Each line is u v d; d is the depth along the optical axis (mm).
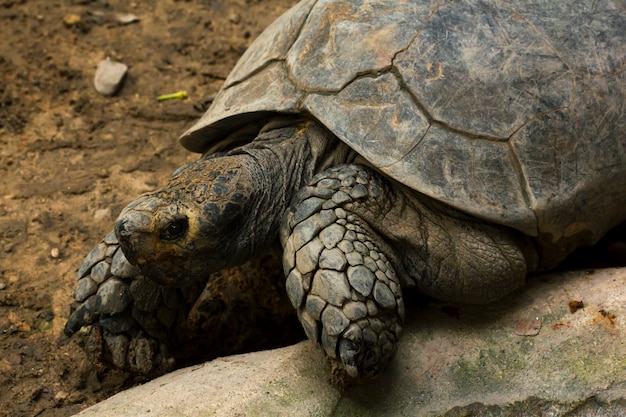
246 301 4121
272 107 3414
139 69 5895
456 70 3275
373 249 3127
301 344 3291
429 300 3512
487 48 3330
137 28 6246
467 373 3195
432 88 3242
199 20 6340
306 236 3076
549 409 3086
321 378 3111
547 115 3289
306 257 3045
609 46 3496
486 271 3291
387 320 3051
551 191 3248
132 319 3543
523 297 3471
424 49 3312
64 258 4445
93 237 4594
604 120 3389
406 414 3076
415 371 3189
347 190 3189
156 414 2916
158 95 5711
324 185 3207
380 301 2996
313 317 3020
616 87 3441
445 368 3205
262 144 3469
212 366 3283
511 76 3301
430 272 3312
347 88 3311
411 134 3193
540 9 3494
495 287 3344
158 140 5363
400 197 3287
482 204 3156
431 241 3271
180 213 3104
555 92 3326
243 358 3318
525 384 3148
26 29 6137
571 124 3318
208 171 3260
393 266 3248
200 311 4062
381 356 3047
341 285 2973
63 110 5531
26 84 5672
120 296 3477
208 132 3785
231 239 3287
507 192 3197
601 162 3367
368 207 3195
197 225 3117
